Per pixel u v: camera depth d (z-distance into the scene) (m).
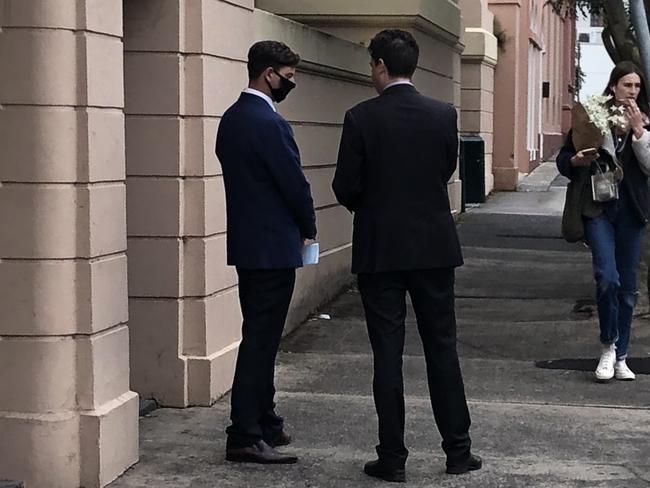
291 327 9.46
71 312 5.42
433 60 14.82
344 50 10.81
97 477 5.47
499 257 14.24
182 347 7.07
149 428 6.60
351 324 9.83
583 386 7.65
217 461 5.98
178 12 6.85
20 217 5.33
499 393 7.46
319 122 10.27
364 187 5.57
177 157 6.91
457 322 9.99
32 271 5.35
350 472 5.81
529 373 8.05
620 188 7.41
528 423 6.74
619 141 7.33
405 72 5.61
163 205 6.96
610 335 7.64
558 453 6.15
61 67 5.28
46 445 5.39
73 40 5.32
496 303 10.98
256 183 5.77
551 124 35.97
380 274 5.55
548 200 22.20
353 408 7.08
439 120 5.56
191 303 7.05
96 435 5.45
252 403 5.92
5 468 5.42
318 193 10.36
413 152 5.51
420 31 13.56
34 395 5.40
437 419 5.79
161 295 7.02
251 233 5.79
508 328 9.66
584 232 7.48
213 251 7.15
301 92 9.66
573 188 7.42
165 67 6.89
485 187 22.08
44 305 5.36
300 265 5.91
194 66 6.91
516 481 5.66
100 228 5.48
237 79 7.59
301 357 8.57
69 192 5.35
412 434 6.53
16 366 5.40
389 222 5.50
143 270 7.02
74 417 5.44
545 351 8.78
